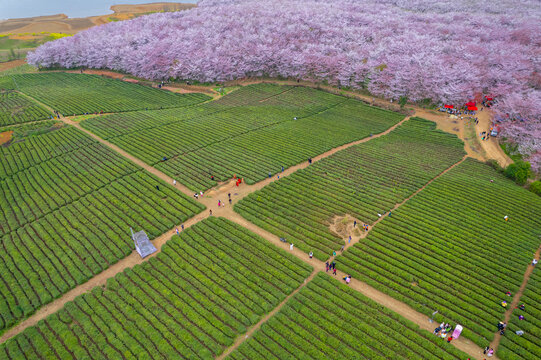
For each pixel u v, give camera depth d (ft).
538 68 409.49
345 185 267.18
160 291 180.75
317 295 176.65
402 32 518.78
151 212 238.48
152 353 151.43
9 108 416.26
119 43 538.06
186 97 454.40
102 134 347.36
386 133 361.51
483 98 413.39
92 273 193.06
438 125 369.91
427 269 190.90
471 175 281.95
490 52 439.22
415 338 155.12
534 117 327.47
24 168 295.69
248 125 368.48
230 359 148.46
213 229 222.48
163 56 490.08
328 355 150.00
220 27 544.62
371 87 431.02
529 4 654.53
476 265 194.49
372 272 189.98
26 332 160.56
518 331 156.56
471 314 165.78
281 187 264.52
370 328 159.84
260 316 167.73
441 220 229.25
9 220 235.20
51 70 573.74
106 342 157.58
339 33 512.63
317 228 222.89
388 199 250.37
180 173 285.02
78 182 271.69
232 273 189.98
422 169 288.71
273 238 217.77
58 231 222.48
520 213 235.61
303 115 397.60
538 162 282.56
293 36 512.63
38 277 191.21
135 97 454.40
